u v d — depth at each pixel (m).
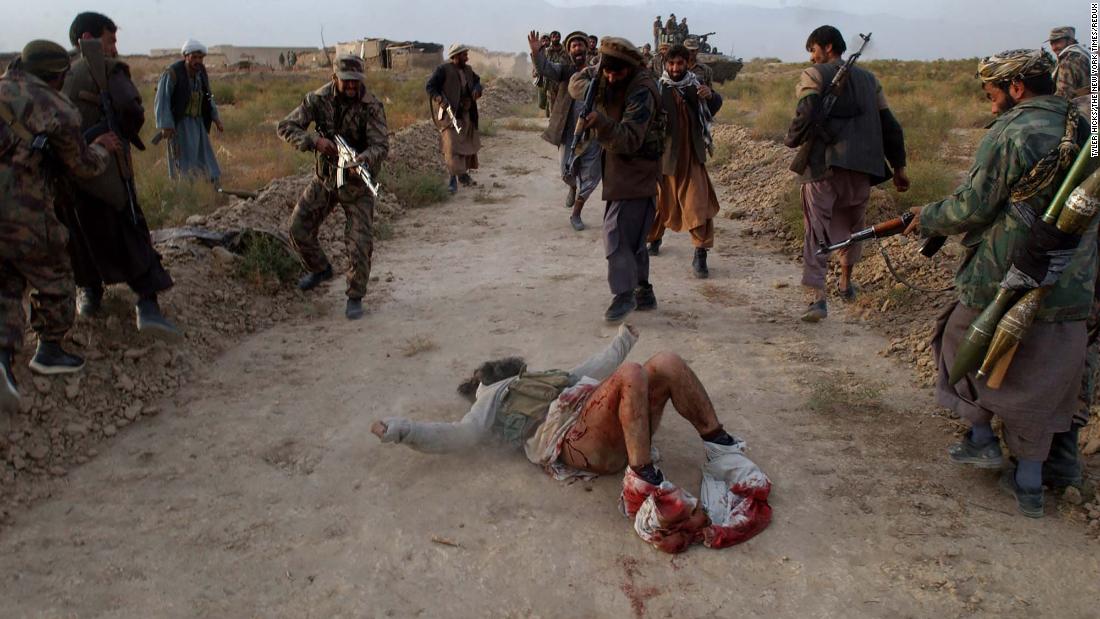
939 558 3.30
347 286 6.20
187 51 9.30
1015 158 3.23
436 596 3.19
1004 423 3.52
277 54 56.94
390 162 11.15
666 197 6.97
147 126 14.30
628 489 3.48
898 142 5.73
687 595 3.15
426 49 46.50
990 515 3.57
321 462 4.16
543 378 4.12
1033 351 3.36
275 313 6.15
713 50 30.55
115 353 4.87
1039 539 3.40
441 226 9.12
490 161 13.50
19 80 3.88
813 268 5.82
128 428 4.52
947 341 3.71
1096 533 3.42
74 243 4.72
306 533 3.60
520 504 3.74
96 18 4.75
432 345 5.61
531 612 3.09
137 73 34.31
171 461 4.19
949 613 3.01
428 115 17.97
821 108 5.46
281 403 4.80
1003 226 3.35
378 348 5.59
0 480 3.85
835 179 5.66
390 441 3.80
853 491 3.79
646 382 3.54
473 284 6.98
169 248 6.17
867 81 5.55
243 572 3.34
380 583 3.27
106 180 4.50
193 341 5.39
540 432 3.94
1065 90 6.54
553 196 10.73
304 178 9.17
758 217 9.07
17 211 3.89
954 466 3.97
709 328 5.88
